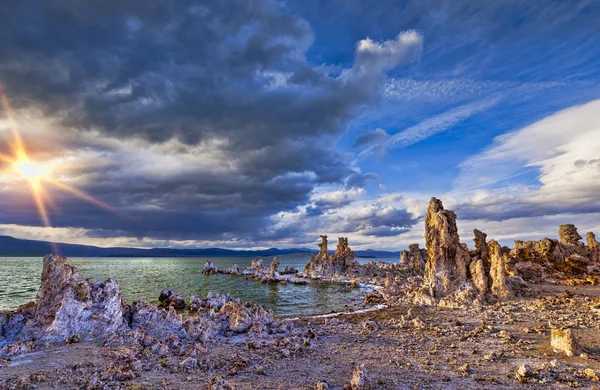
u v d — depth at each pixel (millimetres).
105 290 33406
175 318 34812
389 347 27797
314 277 114125
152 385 18547
